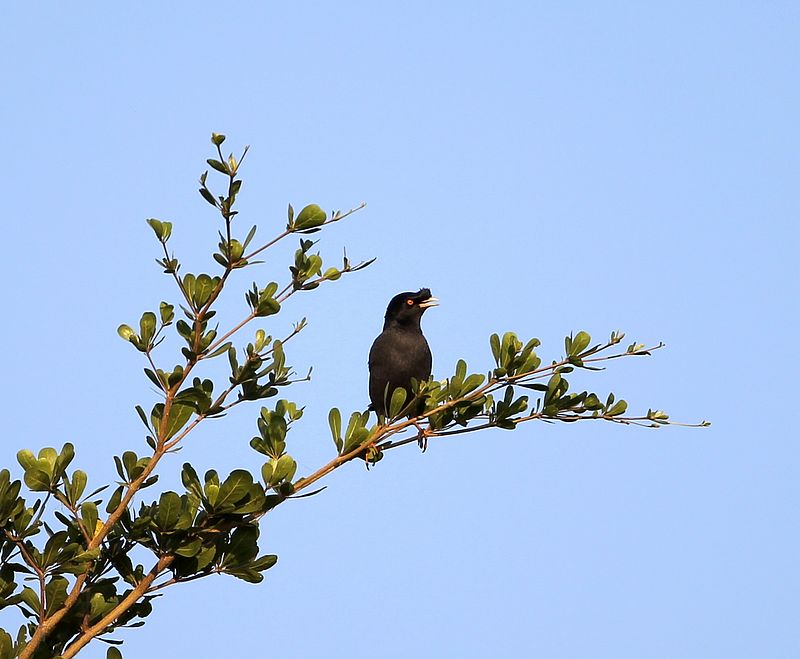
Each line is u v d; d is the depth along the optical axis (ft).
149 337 31.71
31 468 30.60
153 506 32.07
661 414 36.19
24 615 30.96
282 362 33.55
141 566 32.04
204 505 31.53
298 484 32.71
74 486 31.04
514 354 35.50
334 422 34.45
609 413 36.22
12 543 30.96
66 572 29.96
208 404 31.99
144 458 32.22
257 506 31.48
